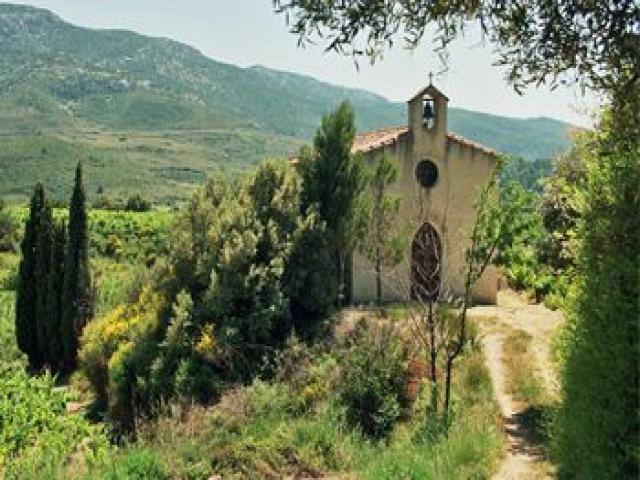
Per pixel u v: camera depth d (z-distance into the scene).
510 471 12.28
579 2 6.21
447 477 11.66
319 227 24.52
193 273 24.00
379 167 27.98
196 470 13.12
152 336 22.89
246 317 22.61
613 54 6.35
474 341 23.48
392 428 17.11
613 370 7.50
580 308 8.79
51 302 34.19
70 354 33.50
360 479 12.72
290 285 23.75
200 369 21.03
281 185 25.11
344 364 18.86
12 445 17.25
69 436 18.55
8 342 39.47
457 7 6.36
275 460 13.84
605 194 8.25
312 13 6.21
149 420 19.06
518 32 6.58
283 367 20.06
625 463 7.32
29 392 23.41
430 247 35.44
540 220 17.16
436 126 36.12
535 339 25.84
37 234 35.09
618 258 7.59
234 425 15.66
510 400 18.77
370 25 6.29
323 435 14.69
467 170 36.41
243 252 23.02
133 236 78.38
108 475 12.47
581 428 8.10
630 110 7.14
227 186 26.28
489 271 35.59
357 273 33.72
